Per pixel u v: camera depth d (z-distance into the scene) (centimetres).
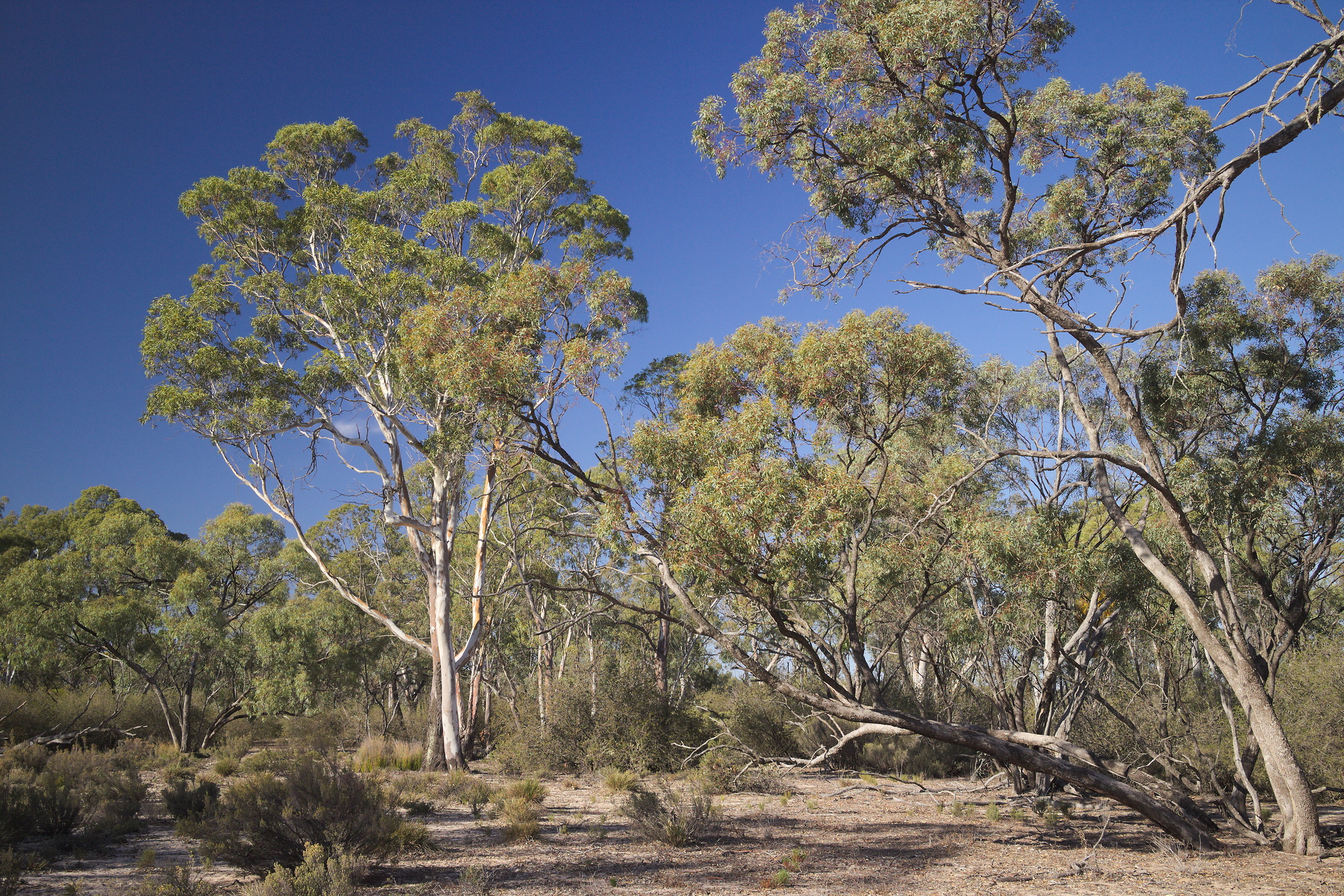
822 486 1090
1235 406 1342
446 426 2028
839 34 1023
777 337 1360
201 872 809
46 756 1764
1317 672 1455
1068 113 1202
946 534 1428
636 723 2119
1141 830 1214
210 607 2720
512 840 1032
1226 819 1240
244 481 2191
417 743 2627
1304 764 1445
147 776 1811
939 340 1288
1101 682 1705
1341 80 787
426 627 3306
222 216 2228
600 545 2478
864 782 1825
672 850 976
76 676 3145
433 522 2331
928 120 1076
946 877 844
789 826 1205
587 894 738
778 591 1116
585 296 1466
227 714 2900
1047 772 1059
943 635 1878
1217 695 1597
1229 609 1095
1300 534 1211
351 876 713
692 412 1322
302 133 2348
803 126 1091
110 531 3108
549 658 2991
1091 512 1617
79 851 877
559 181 2548
